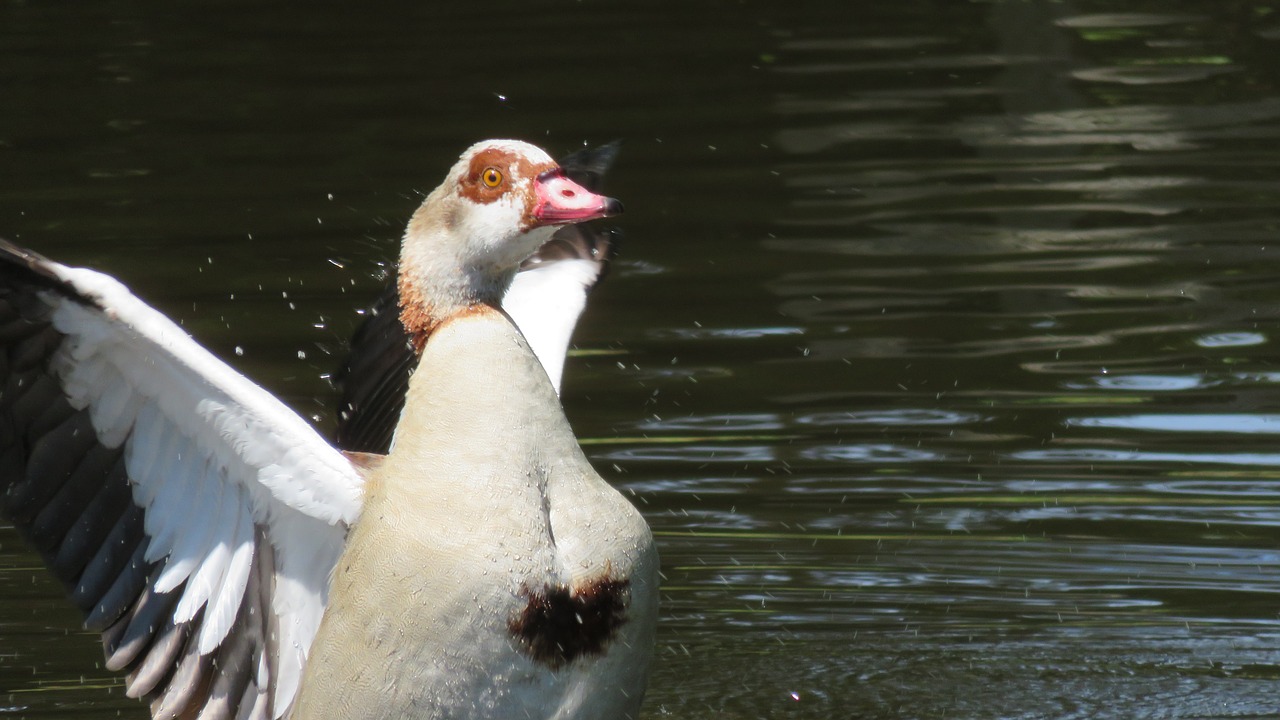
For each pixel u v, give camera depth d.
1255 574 10.86
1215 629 10.31
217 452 7.59
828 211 17.67
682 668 9.95
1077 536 11.34
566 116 20.55
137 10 26.36
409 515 7.21
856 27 24.53
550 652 7.13
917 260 16.34
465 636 7.09
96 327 7.18
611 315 15.40
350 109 21.08
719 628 10.43
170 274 16.08
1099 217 17.27
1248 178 18.14
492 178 7.62
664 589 10.85
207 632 7.84
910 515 11.64
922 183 18.36
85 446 7.61
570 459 7.37
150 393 7.44
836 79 21.97
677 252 16.81
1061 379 13.66
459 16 25.84
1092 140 19.55
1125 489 11.89
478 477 7.18
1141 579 10.84
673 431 12.92
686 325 15.03
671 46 23.72
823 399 13.45
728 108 20.80
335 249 16.69
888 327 14.88
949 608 10.61
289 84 22.27
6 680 9.77
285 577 7.82
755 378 13.87
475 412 7.29
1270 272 15.76
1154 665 9.89
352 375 9.27
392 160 19.03
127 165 19.17
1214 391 13.38
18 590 10.95
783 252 16.66
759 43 23.89
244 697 7.96
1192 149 19.16
